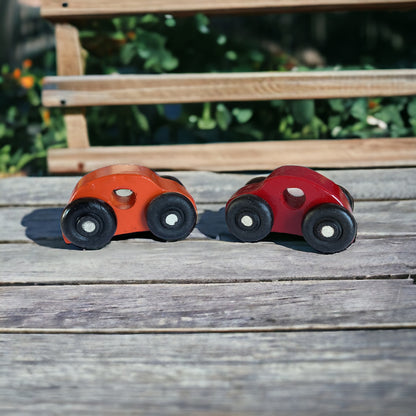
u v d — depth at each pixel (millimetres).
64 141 881
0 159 876
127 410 394
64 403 399
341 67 830
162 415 391
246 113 802
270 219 543
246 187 562
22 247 563
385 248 547
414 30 1219
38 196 667
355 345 436
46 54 1116
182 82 706
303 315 465
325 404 394
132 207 553
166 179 571
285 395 401
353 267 520
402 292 487
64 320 466
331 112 806
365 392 401
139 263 533
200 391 405
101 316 469
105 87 709
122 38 797
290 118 812
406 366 418
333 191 535
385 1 706
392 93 707
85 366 425
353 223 524
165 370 420
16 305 483
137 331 454
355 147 720
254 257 538
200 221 604
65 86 708
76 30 718
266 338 445
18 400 402
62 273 521
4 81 911
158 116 854
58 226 602
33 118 918
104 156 730
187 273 517
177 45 825
